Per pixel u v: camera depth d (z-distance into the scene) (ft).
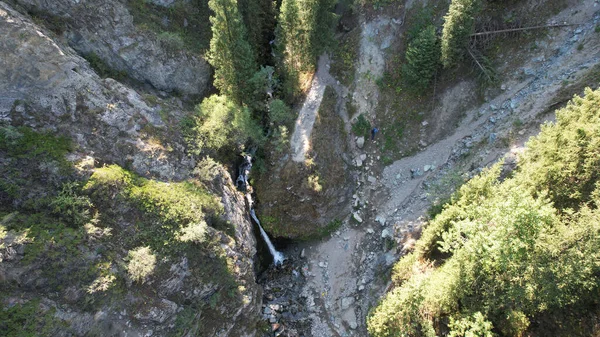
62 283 100.37
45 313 95.40
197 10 164.04
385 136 166.20
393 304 111.24
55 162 108.58
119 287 108.06
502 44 149.07
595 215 81.61
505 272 90.48
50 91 112.57
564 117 100.01
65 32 129.70
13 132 104.73
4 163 103.96
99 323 104.47
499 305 92.63
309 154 153.99
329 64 171.22
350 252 157.28
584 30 136.77
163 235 119.65
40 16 124.47
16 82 107.34
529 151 113.50
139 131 129.59
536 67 143.54
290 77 153.17
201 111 145.89
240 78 142.61
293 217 158.30
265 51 168.35
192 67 158.92
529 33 145.59
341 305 148.05
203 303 126.62
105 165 118.62
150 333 113.50
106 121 122.52
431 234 124.57
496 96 149.18
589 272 78.64
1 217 99.35
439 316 110.11
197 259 124.77
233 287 134.21
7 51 104.73
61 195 107.14
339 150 163.02
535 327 94.84
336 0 139.74
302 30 142.00
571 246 82.23
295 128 158.81
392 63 164.25
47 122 112.27
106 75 142.20
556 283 82.43
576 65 134.21
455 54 143.02
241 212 153.99
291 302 151.12
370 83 167.43
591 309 87.04
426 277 112.37
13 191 102.73
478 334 90.58
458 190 127.65
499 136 141.08
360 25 169.99
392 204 157.89
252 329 140.87
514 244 85.30
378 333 115.14
